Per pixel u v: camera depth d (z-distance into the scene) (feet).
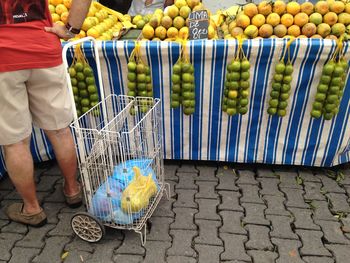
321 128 7.79
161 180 7.24
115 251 6.27
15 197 7.77
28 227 6.86
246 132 8.09
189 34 7.66
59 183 8.16
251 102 7.68
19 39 5.20
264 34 7.43
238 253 6.20
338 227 6.77
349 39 6.93
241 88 7.34
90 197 6.11
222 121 8.00
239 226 6.80
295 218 6.99
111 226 6.26
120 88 7.85
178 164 8.84
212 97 7.70
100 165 6.01
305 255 6.16
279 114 7.59
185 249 6.29
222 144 8.36
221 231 6.68
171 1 10.63
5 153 5.94
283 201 7.48
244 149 8.32
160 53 7.17
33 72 5.54
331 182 8.10
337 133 7.81
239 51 6.98
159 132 7.42
